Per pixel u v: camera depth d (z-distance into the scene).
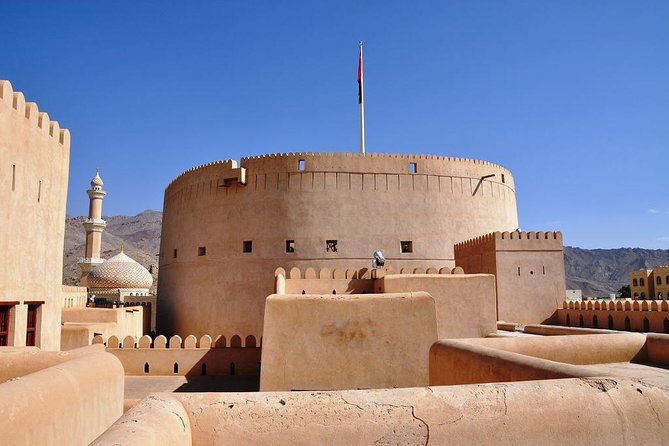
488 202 31.75
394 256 28.73
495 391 3.95
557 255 23.75
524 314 23.08
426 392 3.95
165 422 3.42
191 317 30.52
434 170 30.30
